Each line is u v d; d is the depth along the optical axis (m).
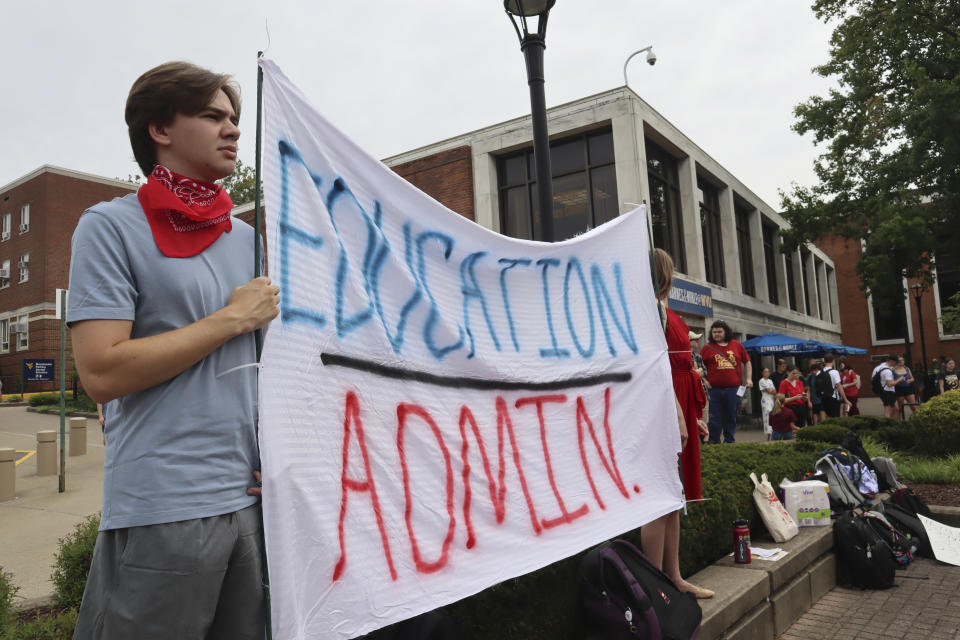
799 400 13.48
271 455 1.62
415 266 2.47
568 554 2.67
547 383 2.95
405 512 2.09
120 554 1.42
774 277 25.80
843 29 17.94
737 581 3.73
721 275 19.77
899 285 19.03
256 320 1.57
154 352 1.38
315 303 1.90
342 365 1.97
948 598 4.50
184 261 1.55
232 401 1.56
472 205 15.88
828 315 34.12
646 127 14.90
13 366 30.47
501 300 2.88
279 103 1.92
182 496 1.43
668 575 3.48
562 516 2.77
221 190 1.71
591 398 3.18
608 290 3.52
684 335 3.84
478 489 2.43
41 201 29.25
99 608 1.41
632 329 3.56
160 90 1.58
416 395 2.26
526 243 3.08
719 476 4.89
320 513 1.78
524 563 2.48
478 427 2.53
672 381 3.69
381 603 1.92
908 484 7.74
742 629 3.46
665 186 16.53
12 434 16.06
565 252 3.32
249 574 1.56
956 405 9.10
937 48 16.12
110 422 1.51
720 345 10.64
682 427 3.71
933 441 9.23
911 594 4.62
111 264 1.44
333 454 1.87
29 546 5.75
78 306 1.41
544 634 2.80
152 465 1.43
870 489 6.33
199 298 1.55
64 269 29.39
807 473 6.08
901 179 17.03
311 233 1.95
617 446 3.25
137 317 1.49
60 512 7.20
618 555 2.89
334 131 2.14
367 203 2.28
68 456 11.65
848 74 17.58
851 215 19.61
